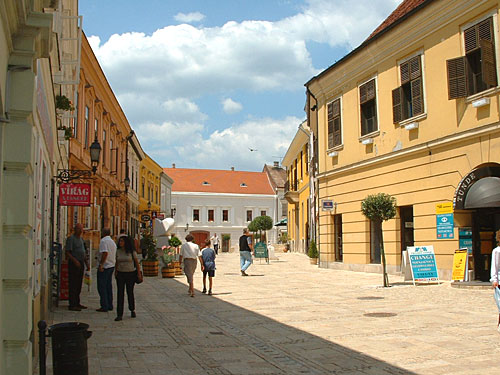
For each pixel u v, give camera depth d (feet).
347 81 73.20
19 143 15.76
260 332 29.66
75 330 17.54
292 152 149.89
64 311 37.29
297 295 46.34
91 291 50.37
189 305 41.24
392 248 62.75
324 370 21.48
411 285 51.11
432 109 55.93
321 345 25.98
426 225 56.59
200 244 237.86
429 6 54.90
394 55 62.64
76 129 74.18
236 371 21.45
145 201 168.14
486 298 40.63
